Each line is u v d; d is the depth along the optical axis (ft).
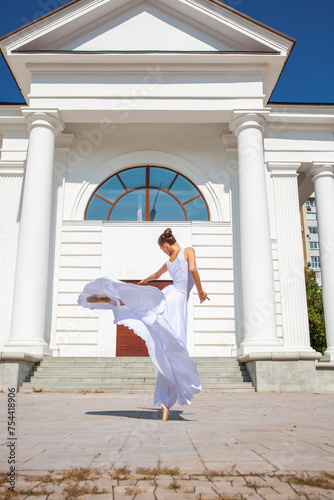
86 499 5.66
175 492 6.00
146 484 6.37
